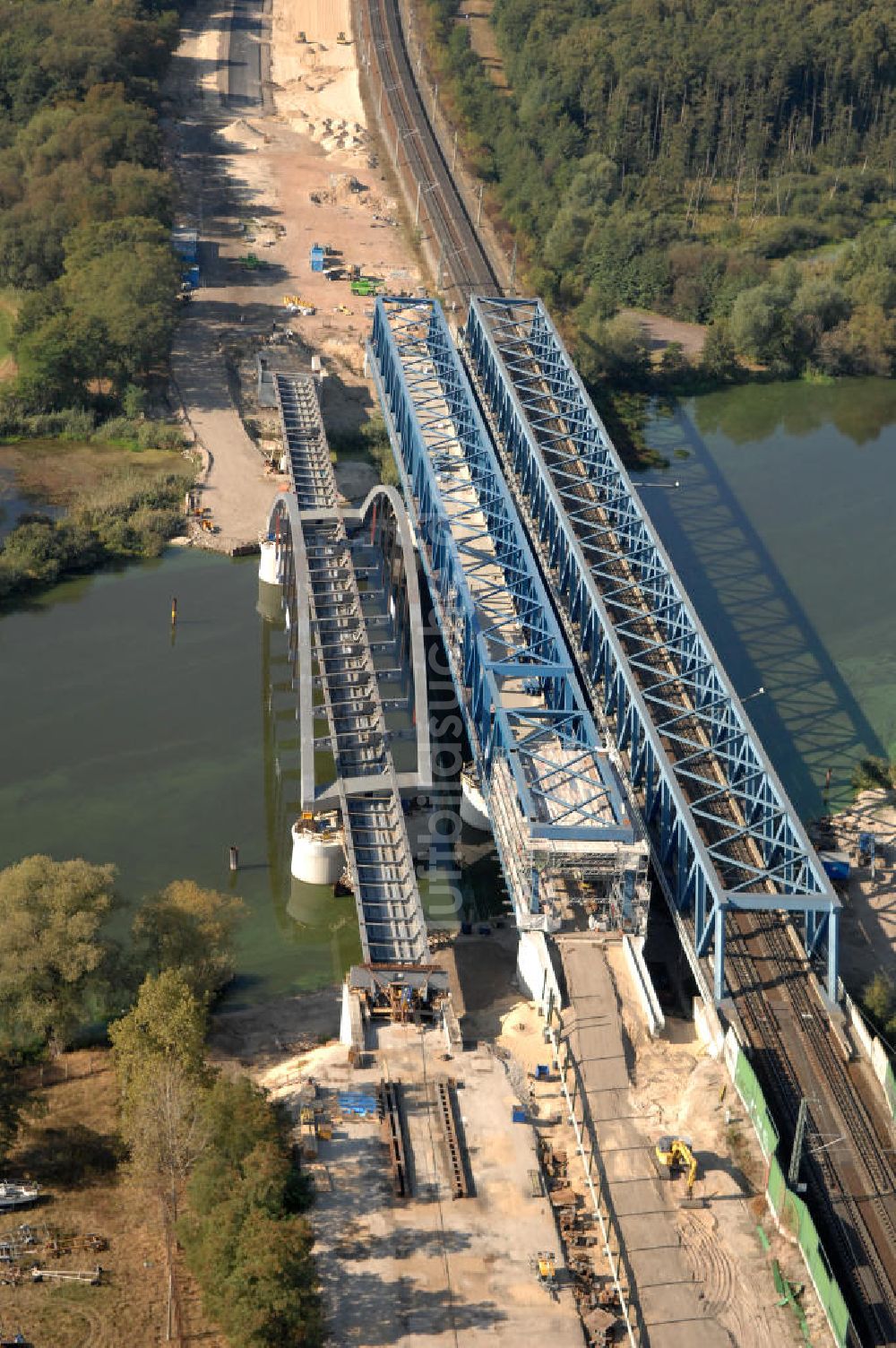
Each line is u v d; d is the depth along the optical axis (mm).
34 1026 164875
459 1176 152125
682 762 193875
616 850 178125
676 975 186500
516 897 182750
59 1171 152125
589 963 178125
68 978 164750
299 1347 131625
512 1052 170000
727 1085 163875
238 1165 143375
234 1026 177625
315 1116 157750
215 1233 135375
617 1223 150125
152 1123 144000
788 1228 149250
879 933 193125
